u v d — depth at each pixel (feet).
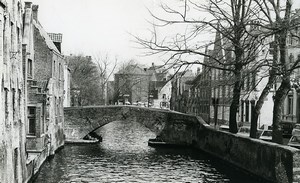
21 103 66.23
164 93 335.67
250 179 76.38
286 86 72.59
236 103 94.07
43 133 89.45
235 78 74.54
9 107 55.47
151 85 343.87
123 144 134.31
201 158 106.22
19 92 65.92
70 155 105.81
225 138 94.73
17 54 62.49
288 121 129.80
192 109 206.08
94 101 255.70
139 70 343.67
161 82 344.90
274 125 74.08
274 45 68.28
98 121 131.03
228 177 79.41
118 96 282.77
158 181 76.69
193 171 86.69
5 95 55.21
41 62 100.99
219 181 75.77
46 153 92.99
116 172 85.20
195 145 124.26
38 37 101.45
